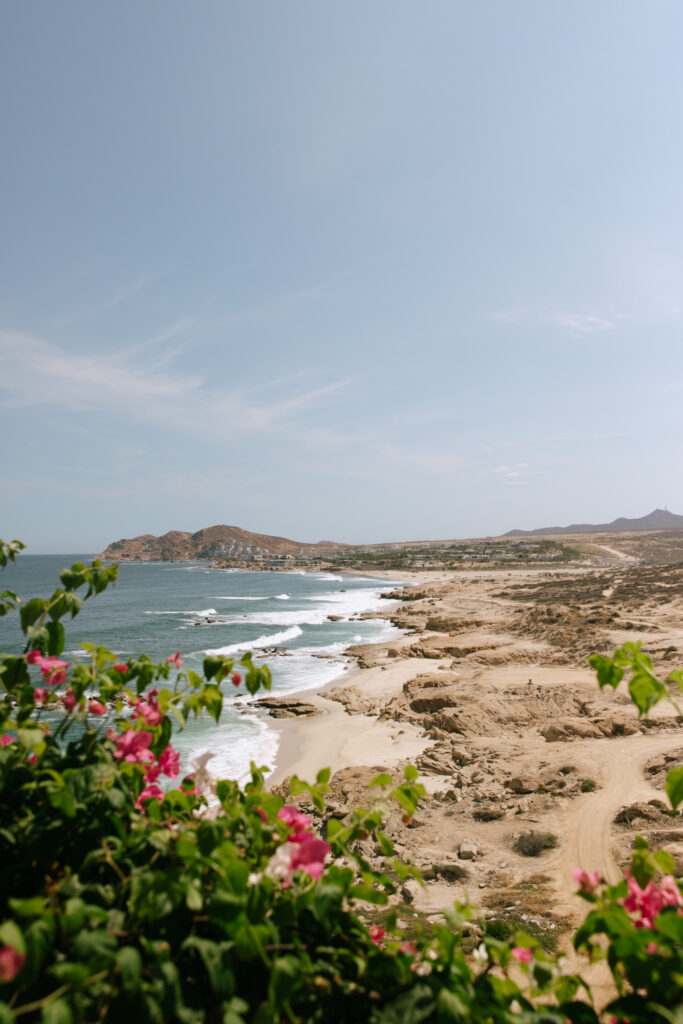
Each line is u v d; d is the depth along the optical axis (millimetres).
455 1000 1796
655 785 16438
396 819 16094
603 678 2572
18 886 2078
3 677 2686
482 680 29484
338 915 2117
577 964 8633
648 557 178375
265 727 26625
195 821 2539
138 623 67688
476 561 176000
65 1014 1463
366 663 40562
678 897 2227
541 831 14375
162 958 1761
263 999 1881
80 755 2545
